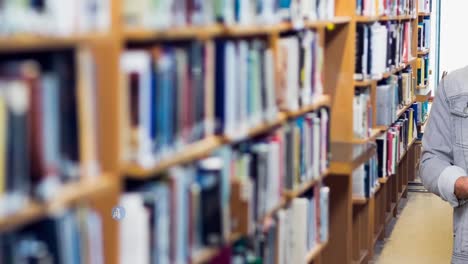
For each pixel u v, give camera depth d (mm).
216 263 2713
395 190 7316
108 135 1998
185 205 2449
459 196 3262
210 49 2662
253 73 3062
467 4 9156
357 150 4734
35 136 1693
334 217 4922
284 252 3666
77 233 1831
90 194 1871
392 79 6285
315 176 4074
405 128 7309
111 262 1997
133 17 2148
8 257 1662
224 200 2770
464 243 3309
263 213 3207
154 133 2225
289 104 3572
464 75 3346
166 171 2357
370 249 5750
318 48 4129
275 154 3367
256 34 3285
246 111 3008
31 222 1790
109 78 1992
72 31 1828
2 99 1606
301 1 3760
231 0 2846
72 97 1844
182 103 2418
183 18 2438
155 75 2215
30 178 1707
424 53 8531
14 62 1758
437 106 3420
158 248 2281
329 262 4945
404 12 6988
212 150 2656
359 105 5074
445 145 3396
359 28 5051
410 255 6086
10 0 1645
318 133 4105
